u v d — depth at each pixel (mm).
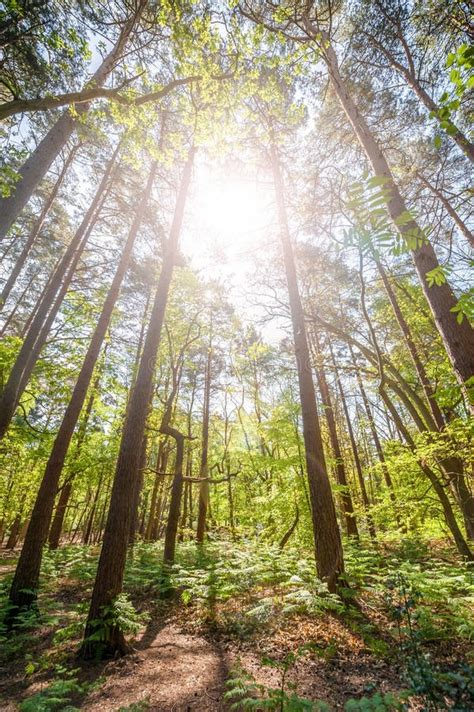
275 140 8305
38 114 8023
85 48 4125
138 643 5539
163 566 8617
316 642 4887
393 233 1947
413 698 3428
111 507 5875
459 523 10500
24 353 8477
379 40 7852
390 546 10695
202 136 6438
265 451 14852
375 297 13852
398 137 8977
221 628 5855
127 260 10453
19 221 15430
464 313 2232
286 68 5566
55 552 12992
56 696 3932
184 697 3900
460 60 1911
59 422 15570
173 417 15758
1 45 3939
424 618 4816
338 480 12984
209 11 4766
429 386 9438
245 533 13383
